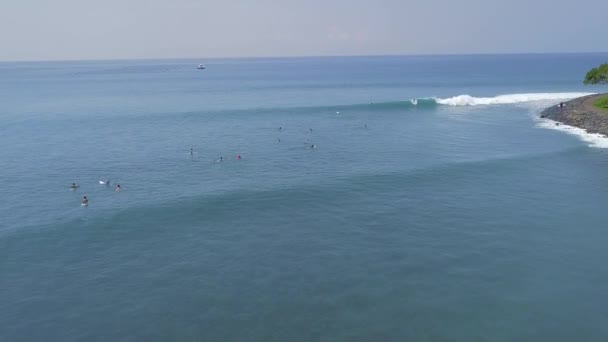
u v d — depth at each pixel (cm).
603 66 9712
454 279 2697
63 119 8250
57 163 5244
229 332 2264
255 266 2880
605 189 4100
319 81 17862
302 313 2405
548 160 5016
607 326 2277
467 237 3222
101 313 2430
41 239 3281
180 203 3925
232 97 11919
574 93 10775
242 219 3600
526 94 10600
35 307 2488
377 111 8869
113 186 4412
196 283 2698
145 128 7331
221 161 5253
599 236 3203
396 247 3097
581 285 2623
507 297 2519
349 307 2450
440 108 9106
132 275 2797
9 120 8181
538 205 3766
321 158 5309
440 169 4753
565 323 2302
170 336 2244
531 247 3066
